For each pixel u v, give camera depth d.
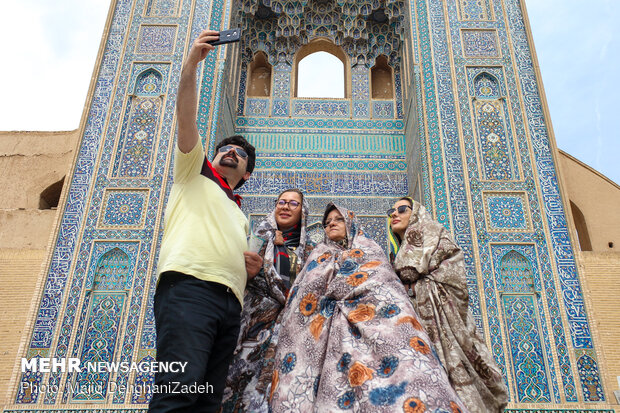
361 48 8.72
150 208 5.86
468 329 2.58
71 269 5.49
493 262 5.54
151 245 5.65
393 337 1.93
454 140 6.29
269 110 8.16
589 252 6.20
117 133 6.31
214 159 2.53
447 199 5.93
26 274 5.94
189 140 2.12
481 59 6.82
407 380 1.78
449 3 7.24
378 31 8.75
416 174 6.92
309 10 8.80
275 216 2.83
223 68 6.85
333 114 8.18
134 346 5.12
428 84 6.68
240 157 2.51
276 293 2.45
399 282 2.21
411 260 2.69
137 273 5.50
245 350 2.43
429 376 1.79
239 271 2.10
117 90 6.59
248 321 2.50
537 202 5.88
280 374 2.07
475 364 2.51
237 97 8.13
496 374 2.48
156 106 6.52
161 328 1.85
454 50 6.90
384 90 8.60
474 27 7.06
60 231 5.69
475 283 5.43
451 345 2.47
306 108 8.21
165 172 6.07
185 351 1.78
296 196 2.89
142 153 6.20
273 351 2.33
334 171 7.71
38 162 9.10
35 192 8.88
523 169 6.09
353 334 2.03
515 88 6.61
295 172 7.69
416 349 1.89
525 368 5.00
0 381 5.28
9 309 5.73
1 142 9.21
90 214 5.81
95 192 5.93
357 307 2.09
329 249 2.42
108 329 5.21
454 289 2.62
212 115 6.43
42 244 6.94
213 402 1.99
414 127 7.13
